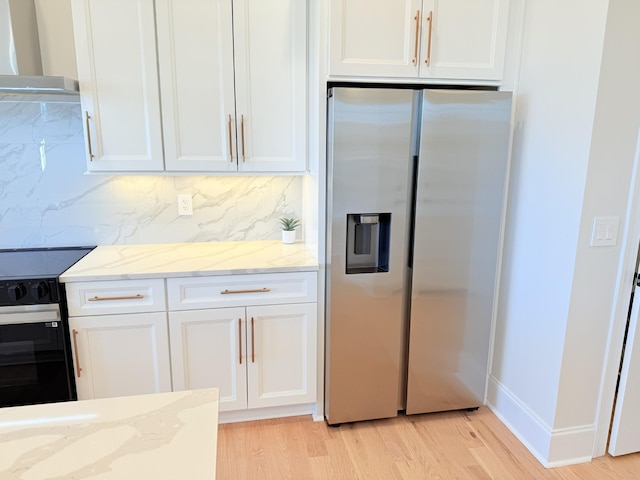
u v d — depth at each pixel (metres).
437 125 2.08
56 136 2.39
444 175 2.14
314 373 2.33
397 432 2.32
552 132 2.00
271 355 2.27
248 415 2.37
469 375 2.44
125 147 2.16
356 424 2.38
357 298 2.21
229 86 2.18
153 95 2.13
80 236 2.52
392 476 2.00
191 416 0.95
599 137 1.79
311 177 2.37
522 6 2.14
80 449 0.84
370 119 2.03
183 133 2.19
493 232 2.27
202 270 2.09
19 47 2.03
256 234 2.69
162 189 2.55
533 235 2.15
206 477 0.77
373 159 2.07
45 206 2.45
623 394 2.04
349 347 2.26
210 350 2.20
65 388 2.03
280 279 2.19
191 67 2.13
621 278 1.95
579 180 1.85
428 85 2.21
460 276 2.29
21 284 1.89
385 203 2.13
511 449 2.20
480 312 2.36
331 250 2.13
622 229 1.91
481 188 2.20
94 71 2.07
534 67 2.09
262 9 2.14
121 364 2.11
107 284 2.01
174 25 2.09
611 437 2.12
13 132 2.35
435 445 2.22
